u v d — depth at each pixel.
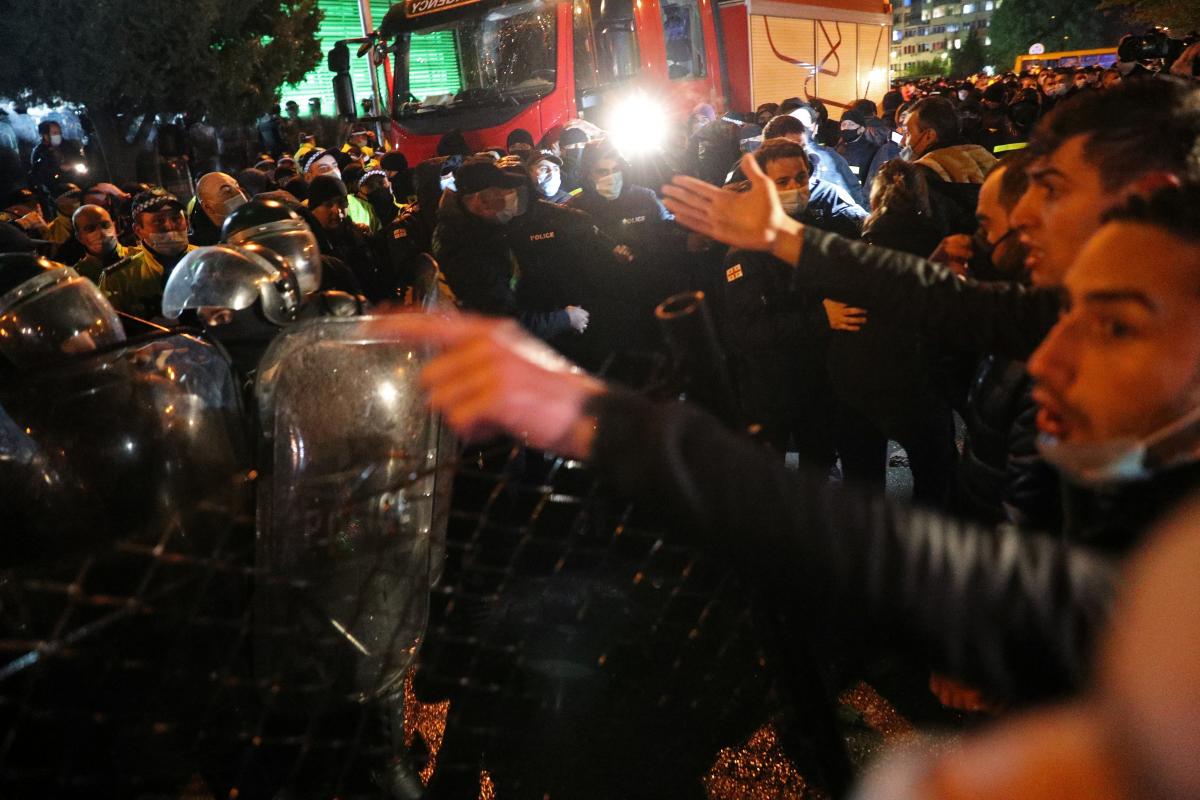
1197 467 0.80
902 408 3.14
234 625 1.80
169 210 4.08
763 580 0.85
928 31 129.00
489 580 3.12
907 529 0.79
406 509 2.09
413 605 2.14
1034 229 1.50
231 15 13.62
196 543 1.92
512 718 2.87
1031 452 1.63
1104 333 0.76
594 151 4.10
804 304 3.39
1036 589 0.74
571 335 3.95
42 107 13.12
